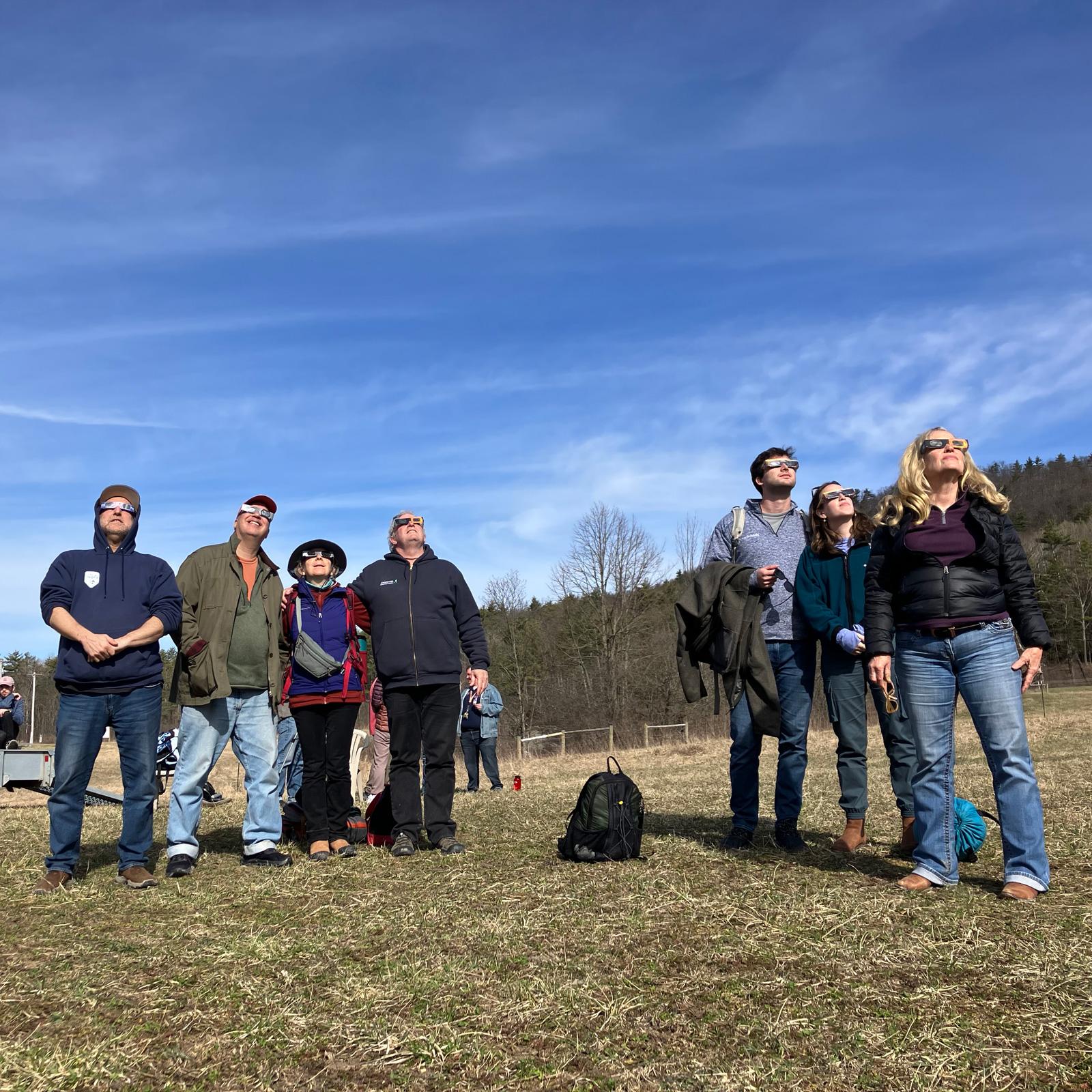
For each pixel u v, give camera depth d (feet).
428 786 18.90
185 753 17.34
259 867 17.31
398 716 18.71
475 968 10.43
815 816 21.54
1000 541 13.56
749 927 11.75
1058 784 25.31
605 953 10.89
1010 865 13.15
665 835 19.01
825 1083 7.48
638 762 57.57
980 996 9.14
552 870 15.69
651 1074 7.76
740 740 17.62
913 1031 8.36
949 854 13.67
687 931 11.67
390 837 20.03
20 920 13.33
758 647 17.08
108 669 16.07
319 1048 8.47
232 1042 8.62
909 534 13.99
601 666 150.20
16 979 10.50
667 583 156.66
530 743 121.80
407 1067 8.04
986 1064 7.68
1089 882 13.47
